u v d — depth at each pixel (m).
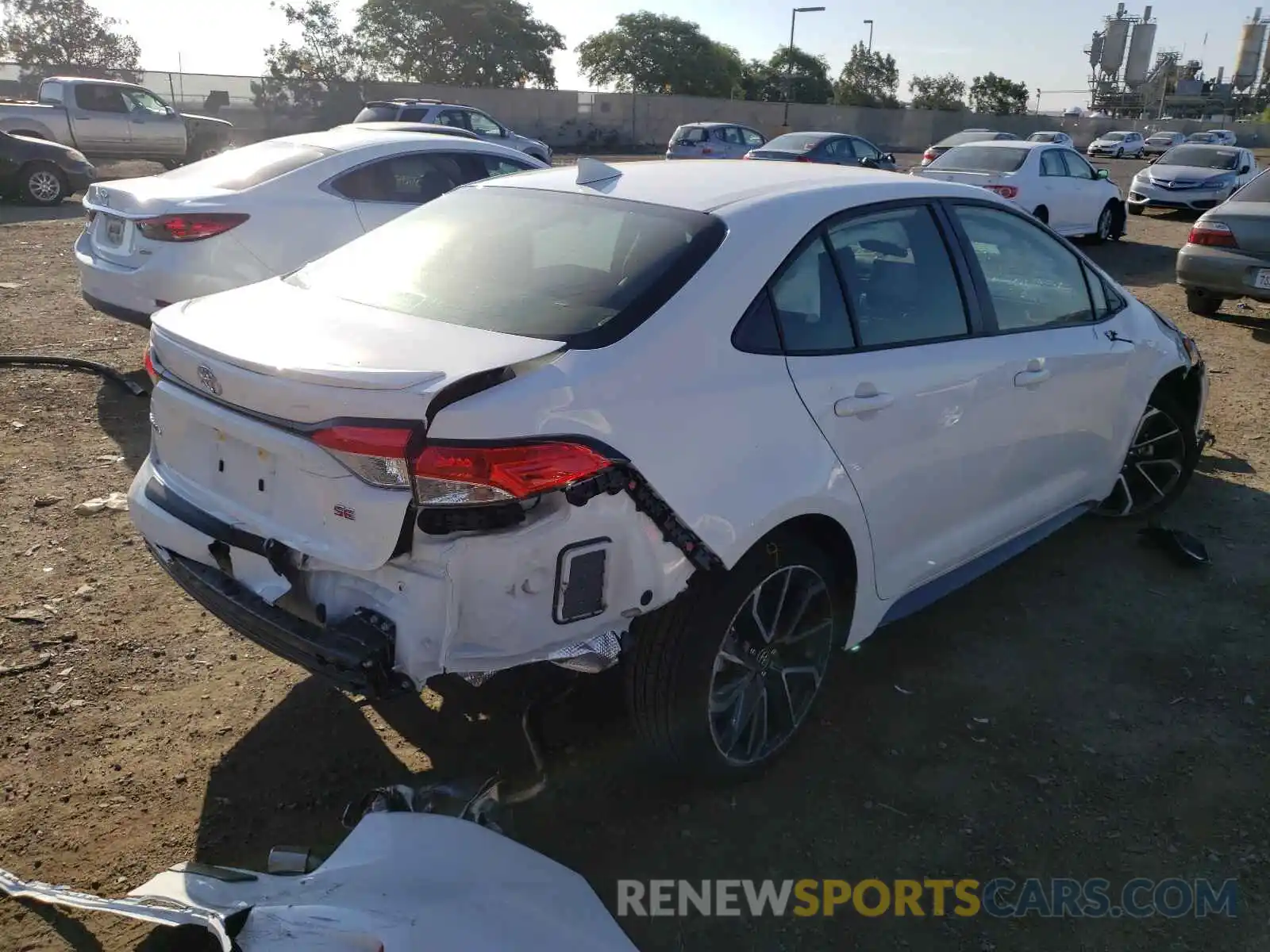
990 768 3.18
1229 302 10.87
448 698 3.42
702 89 66.31
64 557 4.27
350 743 3.18
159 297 6.11
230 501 2.66
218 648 3.65
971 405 3.42
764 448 2.71
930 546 3.46
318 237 6.66
